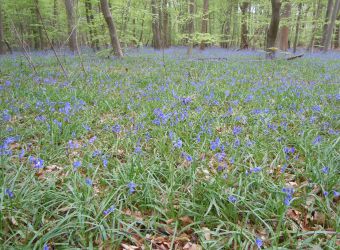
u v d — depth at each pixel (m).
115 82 8.90
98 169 4.05
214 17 32.78
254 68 11.86
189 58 15.94
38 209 3.21
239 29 34.88
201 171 3.98
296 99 6.98
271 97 7.28
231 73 10.55
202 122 5.52
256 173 3.75
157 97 7.18
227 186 3.59
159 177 3.90
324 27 25.44
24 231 2.92
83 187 3.47
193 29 17.08
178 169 3.91
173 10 17.44
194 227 3.14
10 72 10.60
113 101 7.04
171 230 3.10
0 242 2.78
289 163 4.16
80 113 6.24
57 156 4.44
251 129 5.38
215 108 6.64
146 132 5.09
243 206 3.31
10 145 4.84
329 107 6.48
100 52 16.03
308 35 32.00
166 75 10.21
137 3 19.69
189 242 2.98
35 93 7.43
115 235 2.95
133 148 4.73
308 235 2.99
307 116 6.21
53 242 2.83
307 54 19.41
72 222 2.92
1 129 5.23
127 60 14.67
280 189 3.43
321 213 3.27
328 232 2.87
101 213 3.13
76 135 5.18
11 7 21.39
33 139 5.13
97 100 7.05
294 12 22.52
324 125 5.38
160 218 3.21
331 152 4.24
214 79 9.47
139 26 23.89
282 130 5.23
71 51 18.88
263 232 3.04
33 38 28.20
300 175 3.98
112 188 3.49
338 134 4.92
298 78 9.82
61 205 3.31
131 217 3.16
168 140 4.89
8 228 2.94
